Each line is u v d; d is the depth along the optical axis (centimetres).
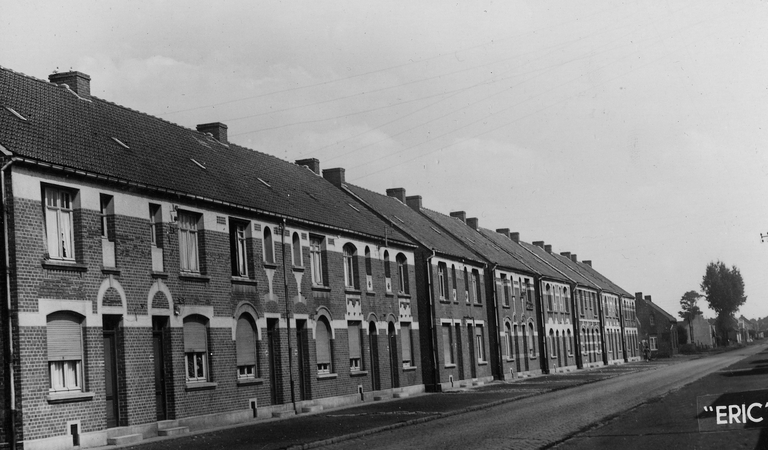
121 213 2511
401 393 4400
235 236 3150
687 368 6381
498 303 6038
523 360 6494
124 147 2808
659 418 2350
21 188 2159
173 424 2630
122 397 2447
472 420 2761
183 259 2828
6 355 2067
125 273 2497
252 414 3066
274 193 3619
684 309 16862
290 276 3438
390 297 4441
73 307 2275
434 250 4934
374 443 2159
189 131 3609
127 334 2477
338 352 3800
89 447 2255
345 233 3956
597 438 1956
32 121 2461
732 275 15850
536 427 2356
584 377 5828
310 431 2522
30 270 2152
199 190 2911
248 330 3134
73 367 2284
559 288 7750
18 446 2052
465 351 5356
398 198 6122
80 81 2964
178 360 2695
